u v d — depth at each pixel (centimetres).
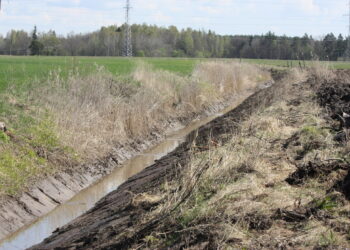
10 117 1561
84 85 1988
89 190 1474
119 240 830
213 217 796
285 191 923
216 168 1005
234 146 1210
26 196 1248
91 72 2398
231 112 2616
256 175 1012
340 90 2345
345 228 746
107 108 1934
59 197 1352
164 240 774
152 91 2403
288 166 1089
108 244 830
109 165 1683
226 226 745
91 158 1639
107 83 2228
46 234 1126
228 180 966
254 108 2114
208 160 1052
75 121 1714
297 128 1514
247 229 757
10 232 1113
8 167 1288
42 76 2383
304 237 718
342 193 891
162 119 2327
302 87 2792
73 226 1103
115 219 973
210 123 2348
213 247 708
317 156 1130
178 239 763
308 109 1831
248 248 691
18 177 1283
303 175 1005
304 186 954
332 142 1255
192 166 1028
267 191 920
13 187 1236
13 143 1398
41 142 1508
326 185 949
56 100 1786
